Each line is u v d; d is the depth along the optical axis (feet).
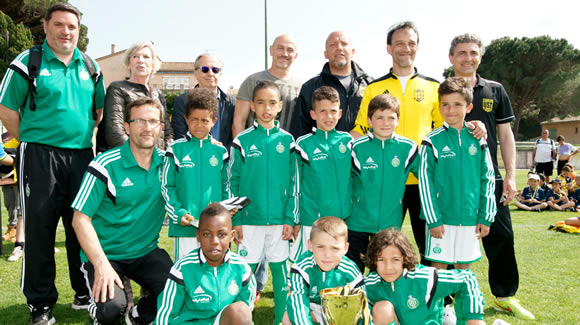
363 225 12.24
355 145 12.50
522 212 35.29
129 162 10.90
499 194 12.68
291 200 12.32
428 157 12.05
